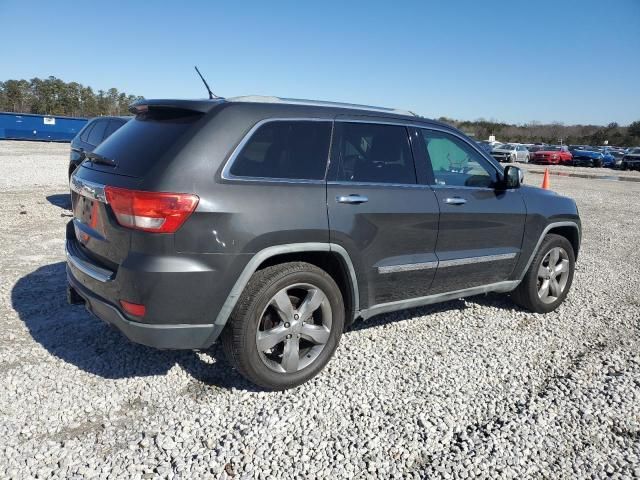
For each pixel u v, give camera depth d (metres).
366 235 3.64
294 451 2.82
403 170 3.99
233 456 2.76
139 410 3.17
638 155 36.25
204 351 3.98
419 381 3.65
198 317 3.08
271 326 3.40
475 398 3.46
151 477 2.59
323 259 3.67
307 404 3.29
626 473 2.75
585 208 13.80
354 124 3.77
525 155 40.22
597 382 3.73
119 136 3.60
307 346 3.63
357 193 3.62
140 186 2.97
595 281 6.45
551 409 3.34
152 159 3.08
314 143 3.54
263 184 3.23
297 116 3.49
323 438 2.95
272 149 3.35
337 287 3.58
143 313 3.00
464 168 4.45
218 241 3.03
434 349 4.20
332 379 3.63
